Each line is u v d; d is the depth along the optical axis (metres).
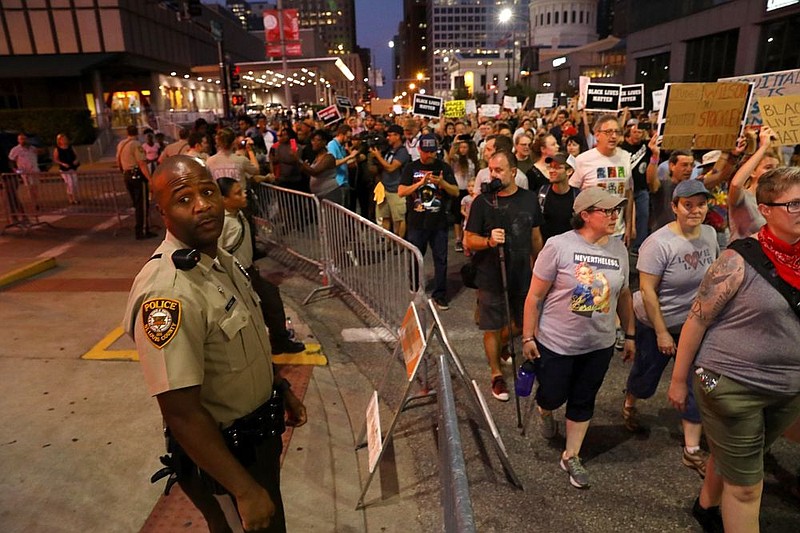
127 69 37.91
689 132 4.67
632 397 3.65
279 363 4.57
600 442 3.64
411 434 3.71
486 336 4.20
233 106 24.17
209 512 1.89
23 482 3.04
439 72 186.38
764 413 2.43
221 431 1.75
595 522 2.92
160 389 1.51
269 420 1.86
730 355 2.31
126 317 1.61
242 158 6.46
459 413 3.98
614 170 5.23
